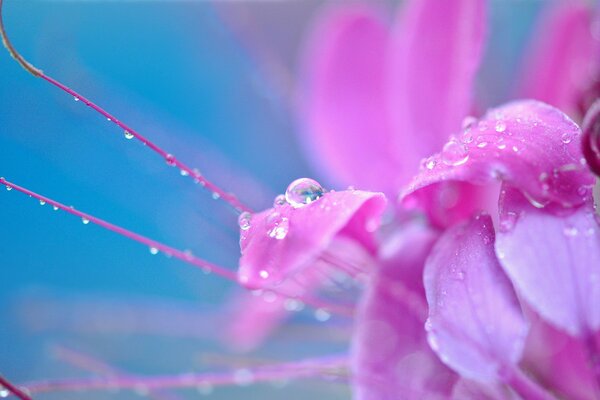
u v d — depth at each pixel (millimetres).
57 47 217
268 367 188
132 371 254
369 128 202
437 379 172
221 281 244
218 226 229
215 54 303
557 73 202
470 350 156
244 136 297
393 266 178
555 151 156
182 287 268
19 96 215
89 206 226
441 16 186
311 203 156
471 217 164
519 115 162
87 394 246
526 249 152
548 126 159
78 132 216
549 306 150
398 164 194
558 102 201
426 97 188
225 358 198
